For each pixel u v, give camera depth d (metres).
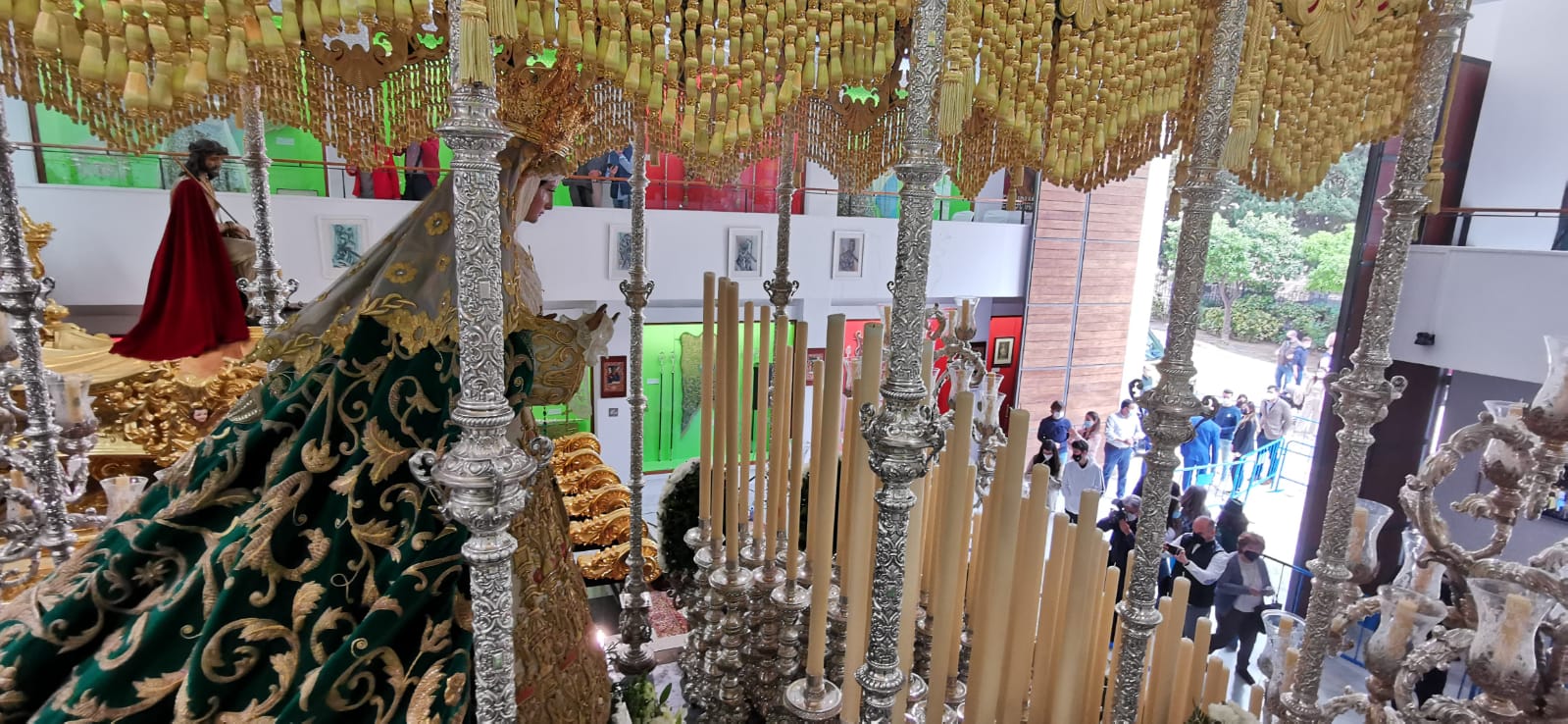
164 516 1.28
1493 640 1.44
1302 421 7.50
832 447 1.64
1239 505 4.60
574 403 7.56
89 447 2.18
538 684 1.46
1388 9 1.64
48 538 1.90
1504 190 5.86
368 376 1.30
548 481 1.67
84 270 5.35
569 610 1.61
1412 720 1.57
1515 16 5.80
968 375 2.47
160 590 1.25
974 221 8.60
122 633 1.19
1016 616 1.55
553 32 0.96
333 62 1.39
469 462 0.97
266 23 0.84
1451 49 1.68
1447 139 5.97
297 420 1.34
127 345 3.24
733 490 2.12
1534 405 1.67
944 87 1.10
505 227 1.44
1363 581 1.99
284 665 1.16
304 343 1.36
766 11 1.07
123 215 5.40
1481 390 5.71
